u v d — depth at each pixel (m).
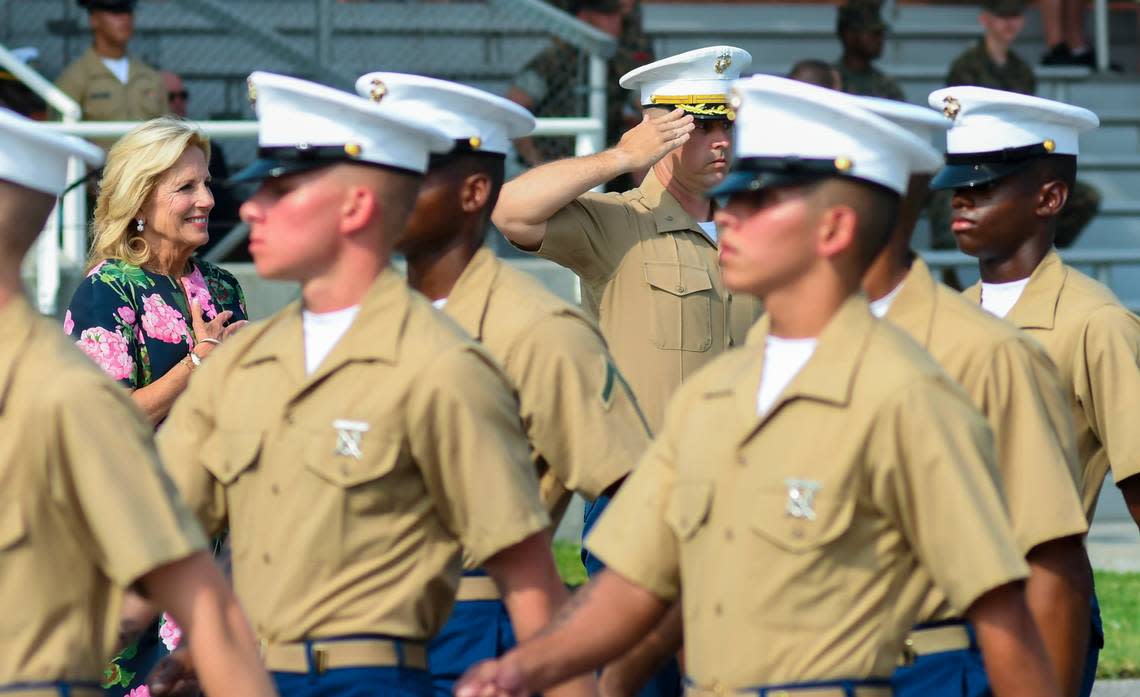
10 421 9.40
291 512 10.86
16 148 9.52
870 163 9.75
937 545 9.47
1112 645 22.50
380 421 10.77
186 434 11.41
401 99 13.09
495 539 10.84
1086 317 14.86
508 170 30.80
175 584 9.67
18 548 9.45
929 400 9.48
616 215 17.06
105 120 31.31
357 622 10.81
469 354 10.95
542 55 31.64
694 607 10.00
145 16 34.44
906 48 45.75
